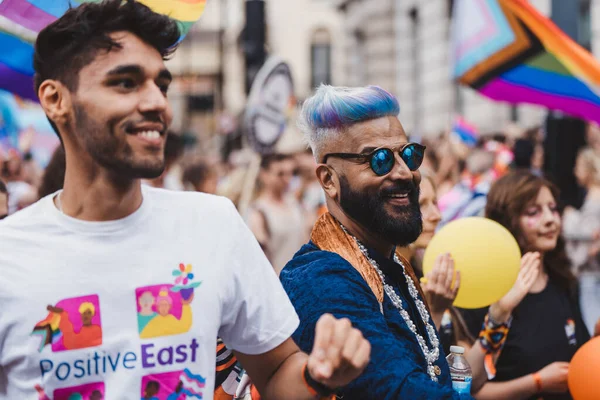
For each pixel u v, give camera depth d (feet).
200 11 8.85
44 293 6.09
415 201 8.45
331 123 8.39
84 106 6.16
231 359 8.98
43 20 8.75
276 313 6.79
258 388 6.93
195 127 114.73
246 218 24.13
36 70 6.45
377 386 7.18
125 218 6.32
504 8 17.69
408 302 8.63
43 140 32.71
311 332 7.57
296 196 33.63
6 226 6.26
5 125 29.71
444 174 28.76
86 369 6.08
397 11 80.94
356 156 8.27
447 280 9.99
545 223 12.69
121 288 6.20
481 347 11.48
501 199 12.89
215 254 6.55
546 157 20.77
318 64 126.82
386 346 7.36
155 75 6.31
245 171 25.14
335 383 5.98
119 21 6.22
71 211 6.32
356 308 7.60
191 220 6.57
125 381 6.11
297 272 8.08
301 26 126.21
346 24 108.47
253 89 24.94
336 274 7.89
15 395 6.14
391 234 8.27
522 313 12.35
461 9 18.57
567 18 20.24
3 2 8.65
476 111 58.08
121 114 6.13
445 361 8.64
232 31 122.31
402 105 78.13
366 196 8.26
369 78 86.89
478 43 18.37
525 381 11.75
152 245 6.36
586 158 25.02
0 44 11.07
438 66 67.26
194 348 6.30
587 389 10.87
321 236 8.55
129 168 6.16
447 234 10.46
